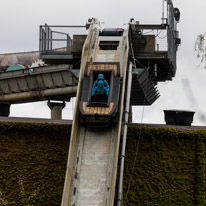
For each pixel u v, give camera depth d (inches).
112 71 1007.0
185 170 1077.8
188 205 1053.8
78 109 983.0
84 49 1068.5
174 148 1093.1
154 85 1337.4
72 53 1197.7
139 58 1187.9
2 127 1096.8
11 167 1075.9
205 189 1060.5
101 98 986.7
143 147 1091.9
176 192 1061.8
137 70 1092.5
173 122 1296.8
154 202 1053.2
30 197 1053.2
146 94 1245.1
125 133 982.4
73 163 933.8
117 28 1167.0
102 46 1125.1
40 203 1053.2
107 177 910.4
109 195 888.9
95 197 893.8
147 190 1060.5
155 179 1069.8
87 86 995.9
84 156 943.0
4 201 1043.9
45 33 1250.0
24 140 1098.7
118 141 932.0
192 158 1085.1
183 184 1066.7
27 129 1098.1
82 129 977.5
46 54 1240.8
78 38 1194.6
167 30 1192.8
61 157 1087.0
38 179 1070.4
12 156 1085.1
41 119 1221.7
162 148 1091.9
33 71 1697.8
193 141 1095.0
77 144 959.0
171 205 1051.9
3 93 1743.4
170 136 1095.0
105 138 960.3
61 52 1237.1
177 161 1084.5
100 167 925.8
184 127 1165.1
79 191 903.1
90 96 968.3
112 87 986.1
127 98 1015.6
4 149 1088.8
